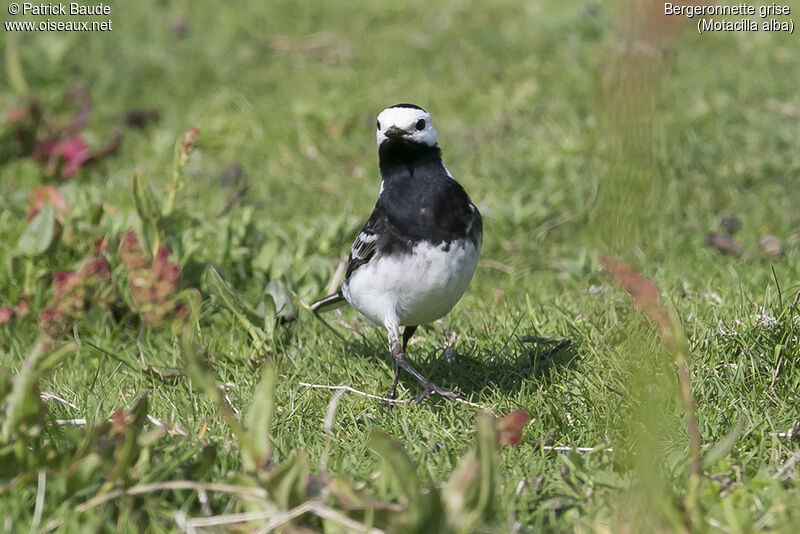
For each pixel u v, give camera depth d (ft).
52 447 22.53
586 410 28.27
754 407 26.99
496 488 22.38
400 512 19.70
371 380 32.12
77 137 55.06
